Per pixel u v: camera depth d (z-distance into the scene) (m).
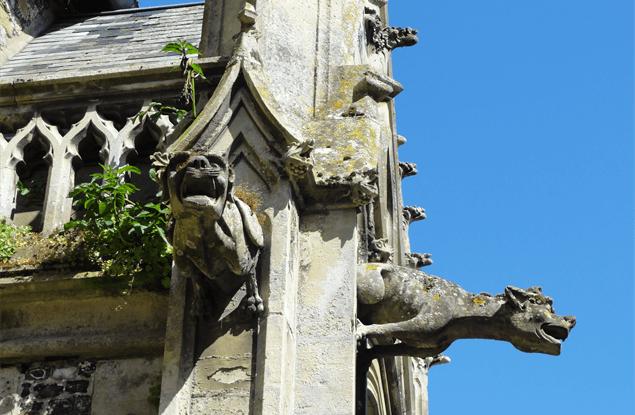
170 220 5.29
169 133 6.61
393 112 8.91
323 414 5.46
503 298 6.20
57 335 6.19
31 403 6.04
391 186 8.41
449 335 6.20
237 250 5.39
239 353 5.51
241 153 6.07
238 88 6.21
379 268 6.33
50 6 10.88
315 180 6.05
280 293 5.59
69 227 6.37
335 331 5.73
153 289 6.11
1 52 9.54
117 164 7.03
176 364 5.53
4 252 6.38
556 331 6.05
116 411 5.93
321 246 6.02
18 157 7.20
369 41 8.76
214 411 5.37
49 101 7.45
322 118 6.61
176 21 10.37
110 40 9.92
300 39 6.91
